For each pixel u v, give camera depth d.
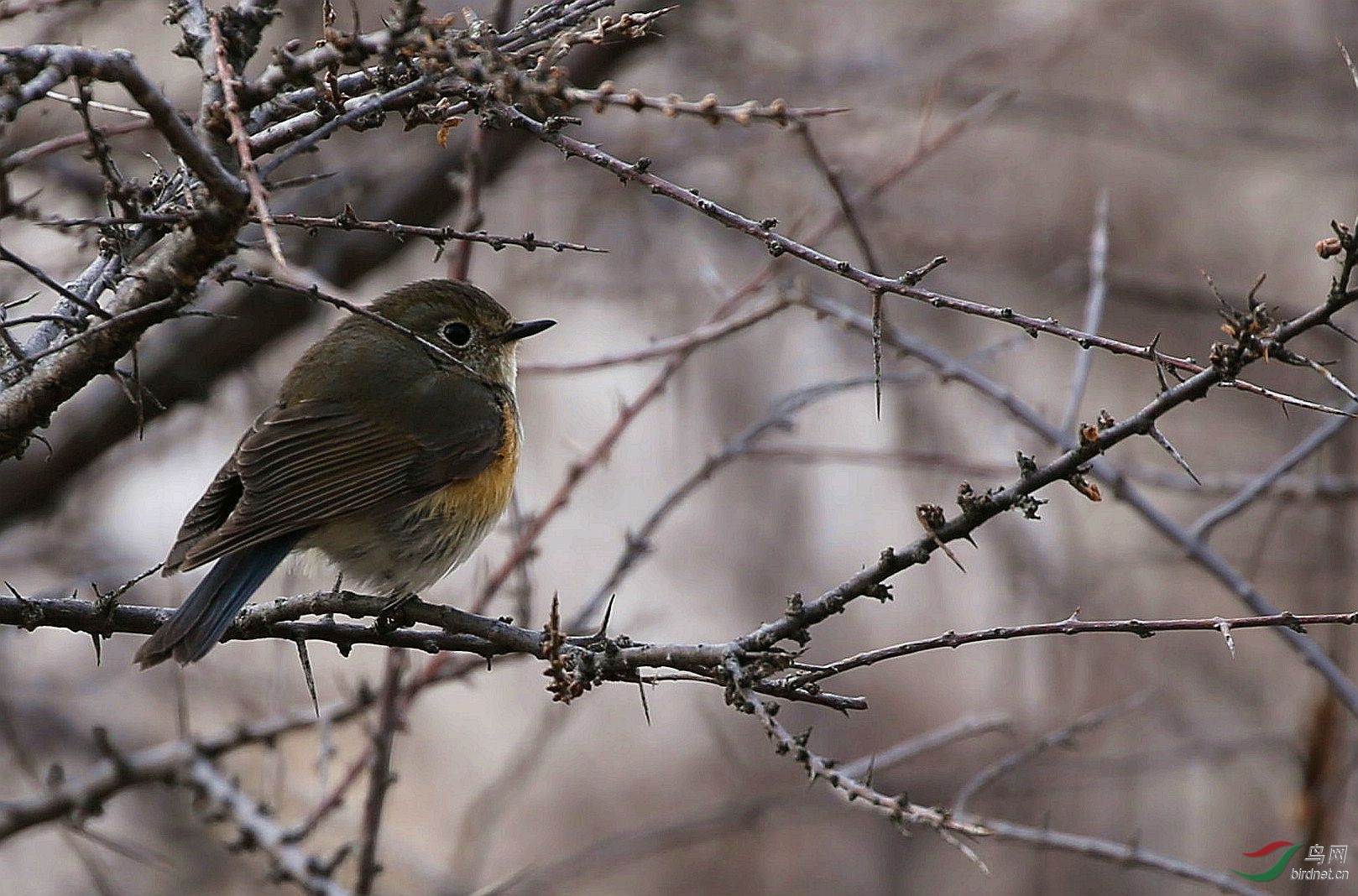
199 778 8.45
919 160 10.49
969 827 5.13
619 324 16.45
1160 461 15.10
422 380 8.40
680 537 16.36
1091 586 12.95
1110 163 16.03
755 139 12.97
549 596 15.93
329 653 13.82
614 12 11.72
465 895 10.48
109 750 8.40
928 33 14.39
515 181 13.58
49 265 9.75
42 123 10.30
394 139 12.34
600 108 4.61
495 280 14.39
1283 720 13.53
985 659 15.80
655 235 14.31
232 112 4.78
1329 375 4.89
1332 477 11.16
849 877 15.37
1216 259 15.84
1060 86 15.84
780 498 16.34
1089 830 14.44
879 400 4.96
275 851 8.20
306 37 12.17
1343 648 10.09
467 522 8.34
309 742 14.69
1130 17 15.02
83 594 11.65
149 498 13.84
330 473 7.89
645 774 16.17
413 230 5.14
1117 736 13.73
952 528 5.50
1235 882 8.17
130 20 12.77
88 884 13.06
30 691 12.37
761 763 16.08
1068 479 5.36
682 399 15.15
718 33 12.63
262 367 13.59
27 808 8.30
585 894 15.58
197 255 5.12
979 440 15.16
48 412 5.62
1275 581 14.26
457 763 16.09
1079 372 9.75
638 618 10.84
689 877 15.55
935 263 4.97
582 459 9.62
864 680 15.95
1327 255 4.93
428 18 5.09
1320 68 15.37
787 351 15.94
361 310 5.26
